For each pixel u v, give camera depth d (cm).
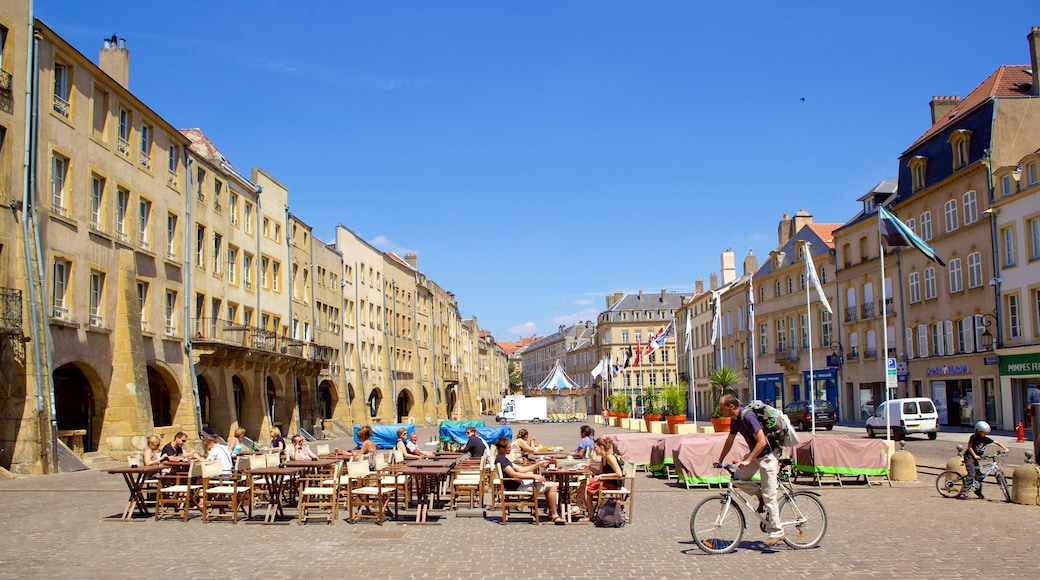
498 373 15550
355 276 6209
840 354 5469
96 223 2852
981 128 4000
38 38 2491
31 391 2319
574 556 1040
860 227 5200
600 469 1370
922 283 4512
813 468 1836
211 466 1369
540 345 19400
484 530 1270
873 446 1848
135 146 3122
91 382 2806
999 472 1575
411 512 1475
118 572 946
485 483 1739
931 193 4403
